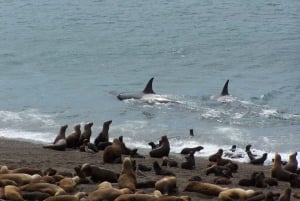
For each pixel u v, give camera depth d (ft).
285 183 170.50
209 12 546.26
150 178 161.68
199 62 390.42
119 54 409.08
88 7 568.00
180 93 315.37
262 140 238.68
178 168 186.60
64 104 293.23
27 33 470.39
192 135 242.37
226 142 236.22
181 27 489.67
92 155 199.52
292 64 384.68
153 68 375.45
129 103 292.20
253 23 504.84
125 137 241.55
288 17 528.63
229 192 142.92
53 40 447.83
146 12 545.85
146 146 229.45
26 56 403.13
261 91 317.22
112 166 178.70
